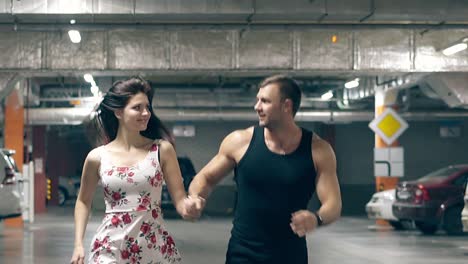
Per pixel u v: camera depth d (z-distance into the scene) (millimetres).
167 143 6227
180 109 38938
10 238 22094
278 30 22125
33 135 41125
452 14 20156
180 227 27297
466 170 23281
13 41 22641
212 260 15805
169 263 6133
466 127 43031
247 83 37344
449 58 23375
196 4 19703
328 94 35656
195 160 43625
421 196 23047
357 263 15453
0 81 22703
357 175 43375
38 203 39562
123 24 22094
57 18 20344
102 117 6297
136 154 6160
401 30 22906
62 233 24156
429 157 43125
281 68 22938
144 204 6082
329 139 43094
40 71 22656
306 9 19797
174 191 6191
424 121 43062
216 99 38969
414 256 16938
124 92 6129
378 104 29922
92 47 22781
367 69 23156
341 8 19875
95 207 42562
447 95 24781
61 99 36750
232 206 42906
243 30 22156
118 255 6031
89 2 19562
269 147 5680
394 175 26547
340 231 25406
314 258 16438
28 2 19547
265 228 5633
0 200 20609
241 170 5688
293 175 5617
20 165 29938
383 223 28219
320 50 23031
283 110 5648
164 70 22875
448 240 21484
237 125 43750
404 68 23266
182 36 22922
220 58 22922
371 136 43344
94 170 6219
